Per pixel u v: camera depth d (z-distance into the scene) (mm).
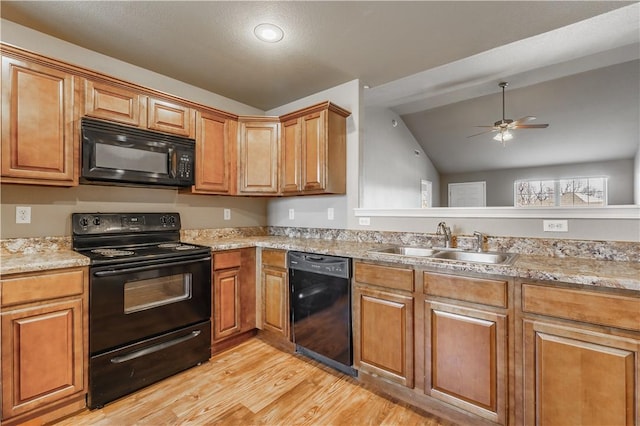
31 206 1998
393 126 6000
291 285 2459
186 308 2201
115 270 1836
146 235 2486
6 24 1912
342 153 2785
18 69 1718
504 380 1497
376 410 1783
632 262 1620
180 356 2166
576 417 1320
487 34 2082
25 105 1737
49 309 1617
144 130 2229
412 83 4066
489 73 3908
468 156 7527
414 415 1743
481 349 1558
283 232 3354
